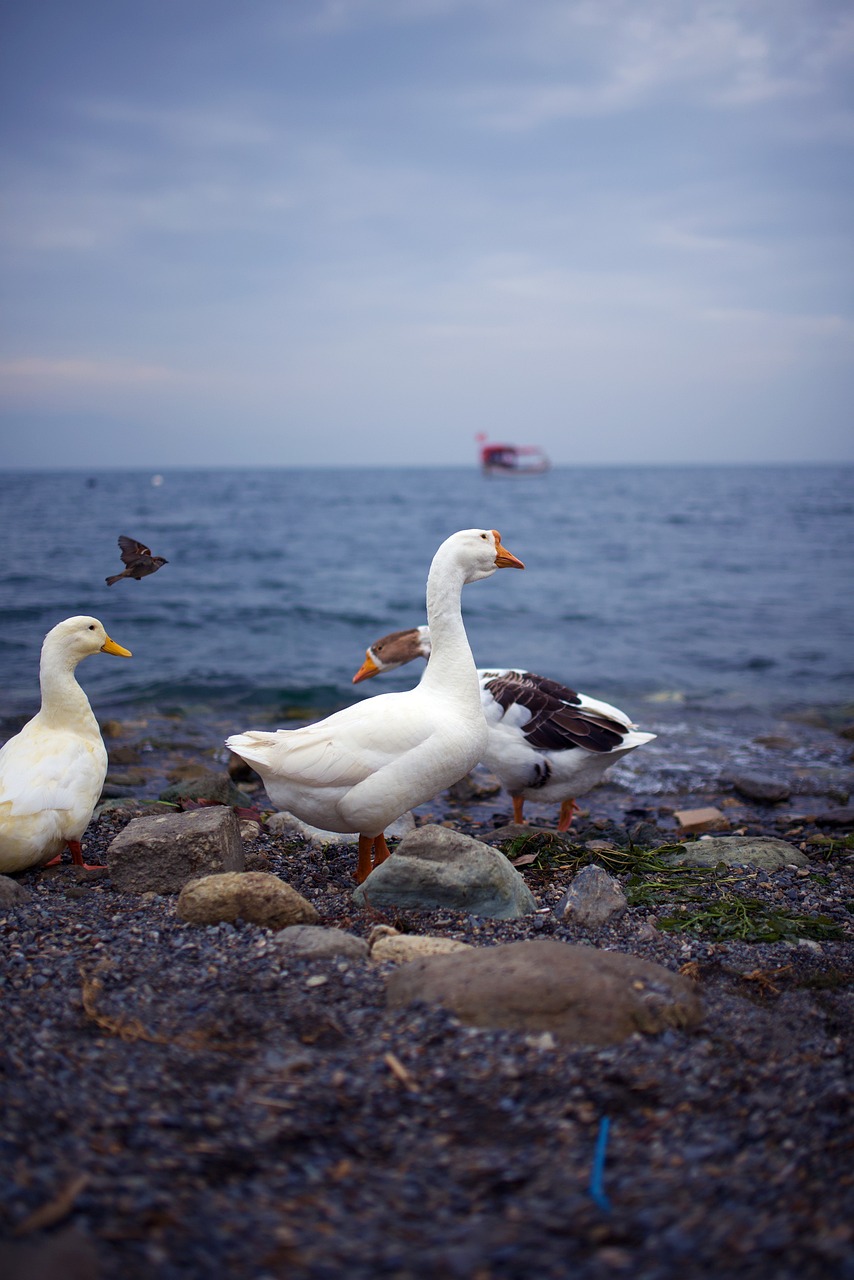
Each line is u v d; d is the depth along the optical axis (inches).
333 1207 30.4
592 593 287.1
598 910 56.6
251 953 48.9
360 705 63.3
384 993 44.7
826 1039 43.1
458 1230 29.3
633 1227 29.5
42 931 52.2
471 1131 34.6
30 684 147.9
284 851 72.8
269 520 555.5
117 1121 34.3
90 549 332.8
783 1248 28.3
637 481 1684.3
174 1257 27.6
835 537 484.7
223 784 91.0
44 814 61.5
